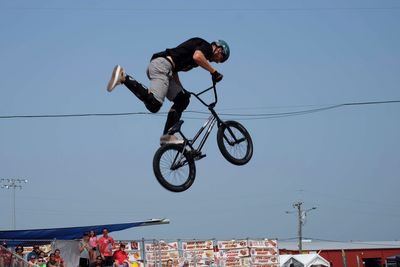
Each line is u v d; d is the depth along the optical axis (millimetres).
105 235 18766
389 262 36250
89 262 18047
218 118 10047
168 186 9586
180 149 9680
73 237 20406
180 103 9703
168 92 9641
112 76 8688
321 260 35062
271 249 23984
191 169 9812
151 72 9156
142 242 21031
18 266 13852
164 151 9602
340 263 54688
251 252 23531
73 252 18859
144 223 20672
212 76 9336
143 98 8922
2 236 19328
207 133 9898
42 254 18016
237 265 23172
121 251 19031
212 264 22531
